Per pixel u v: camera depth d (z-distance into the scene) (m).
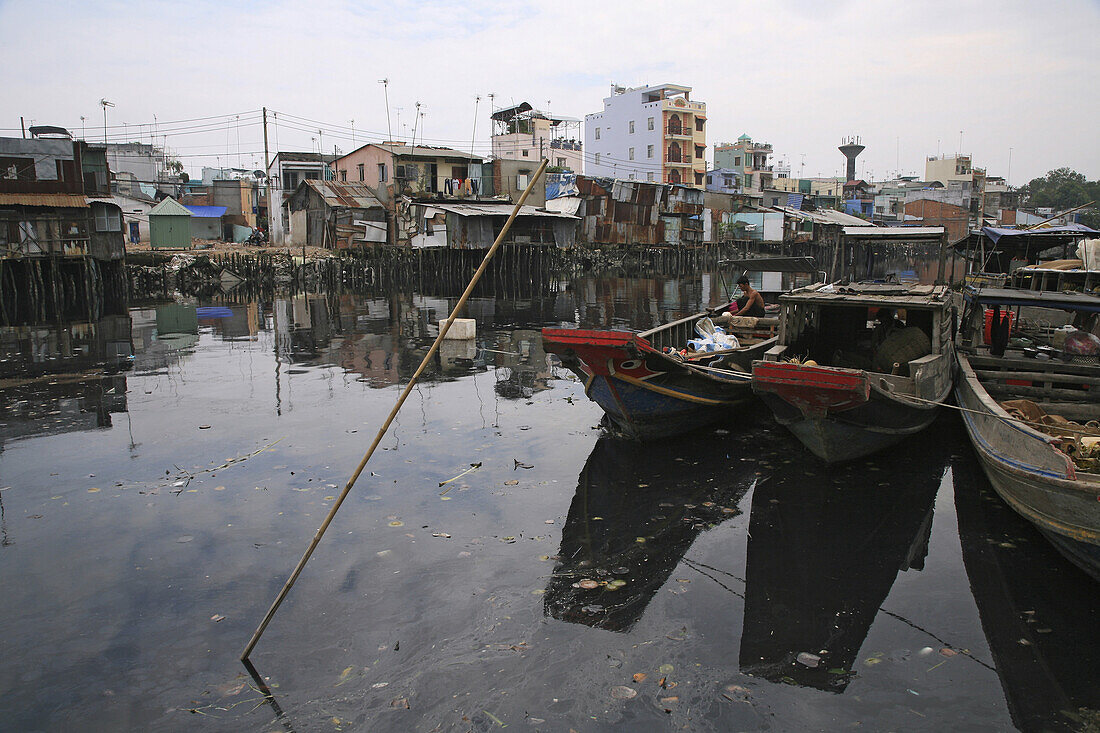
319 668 4.16
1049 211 57.47
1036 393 8.16
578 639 4.45
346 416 9.53
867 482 7.12
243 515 6.28
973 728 3.69
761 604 4.88
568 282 38.84
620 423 8.35
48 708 3.82
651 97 60.72
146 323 20.39
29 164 23.47
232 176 56.53
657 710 3.80
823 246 47.59
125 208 40.44
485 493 6.80
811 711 3.81
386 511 6.36
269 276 34.00
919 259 45.62
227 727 3.67
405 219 38.53
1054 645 4.41
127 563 5.42
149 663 4.22
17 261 23.05
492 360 13.99
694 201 49.97
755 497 6.75
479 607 4.80
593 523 6.15
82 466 7.56
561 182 43.72
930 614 4.77
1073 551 4.93
